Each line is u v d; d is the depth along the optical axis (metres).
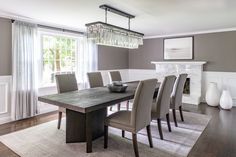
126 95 2.91
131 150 2.61
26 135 3.09
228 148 2.67
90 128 2.51
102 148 2.66
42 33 4.50
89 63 5.49
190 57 5.90
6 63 3.80
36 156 2.42
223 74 5.39
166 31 5.62
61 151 2.56
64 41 5.13
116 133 3.22
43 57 4.61
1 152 2.53
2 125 3.60
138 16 3.81
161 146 2.73
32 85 4.13
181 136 3.09
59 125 3.38
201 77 5.64
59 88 3.32
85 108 2.18
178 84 3.47
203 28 5.16
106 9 3.26
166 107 3.14
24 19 3.98
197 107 5.06
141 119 2.46
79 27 4.96
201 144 2.80
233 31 5.16
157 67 6.43
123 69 7.00
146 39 6.78
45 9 3.35
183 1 2.88
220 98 5.04
